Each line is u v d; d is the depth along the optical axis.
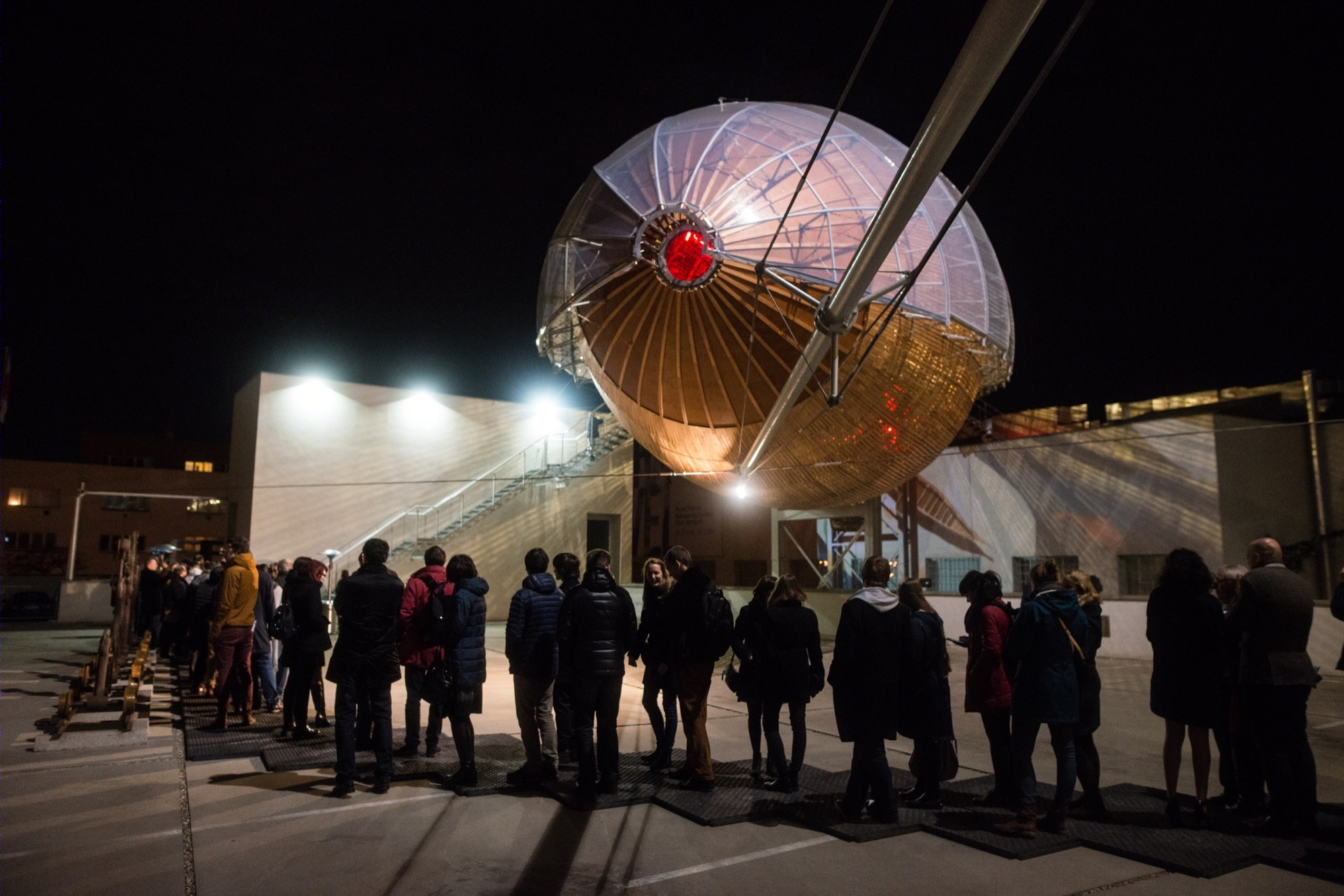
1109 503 21.16
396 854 5.11
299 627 8.45
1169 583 5.95
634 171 15.98
